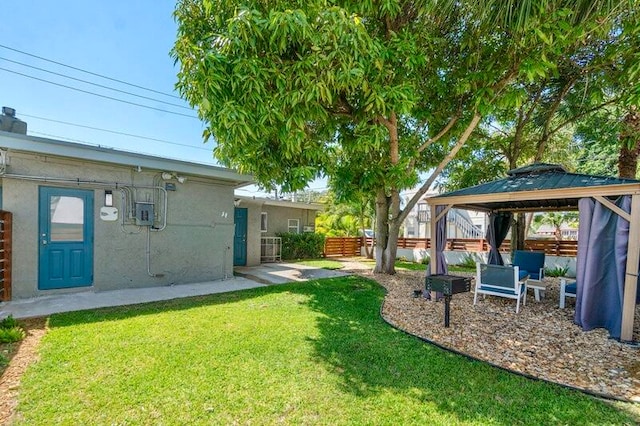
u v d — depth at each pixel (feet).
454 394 8.73
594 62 20.15
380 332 13.51
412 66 16.79
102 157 19.26
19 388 8.50
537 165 19.42
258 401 8.22
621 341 12.94
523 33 14.97
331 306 17.49
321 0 12.60
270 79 13.11
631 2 12.57
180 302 18.01
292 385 9.04
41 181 18.24
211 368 9.91
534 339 13.10
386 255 28.17
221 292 20.92
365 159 22.86
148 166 21.21
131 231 21.47
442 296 19.40
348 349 11.63
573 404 8.32
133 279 21.54
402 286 23.25
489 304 18.74
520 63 16.58
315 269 33.40
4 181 17.28
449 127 22.33
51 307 16.22
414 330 14.01
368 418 7.59
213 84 12.18
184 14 15.79
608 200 14.17
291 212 46.44
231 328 13.61
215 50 12.62
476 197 18.57
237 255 36.17
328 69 12.96
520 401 8.42
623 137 22.80
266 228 43.11
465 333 13.70
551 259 33.50
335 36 12.41
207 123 15.47
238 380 9.23
